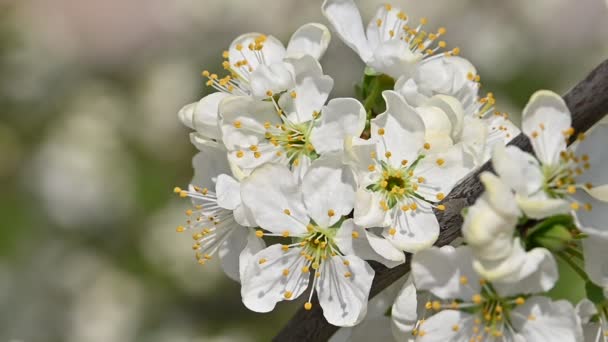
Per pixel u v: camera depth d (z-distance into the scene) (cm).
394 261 33
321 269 33
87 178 65
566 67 65
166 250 63
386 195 33
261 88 33
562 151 32
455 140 34
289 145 34
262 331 61
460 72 35
